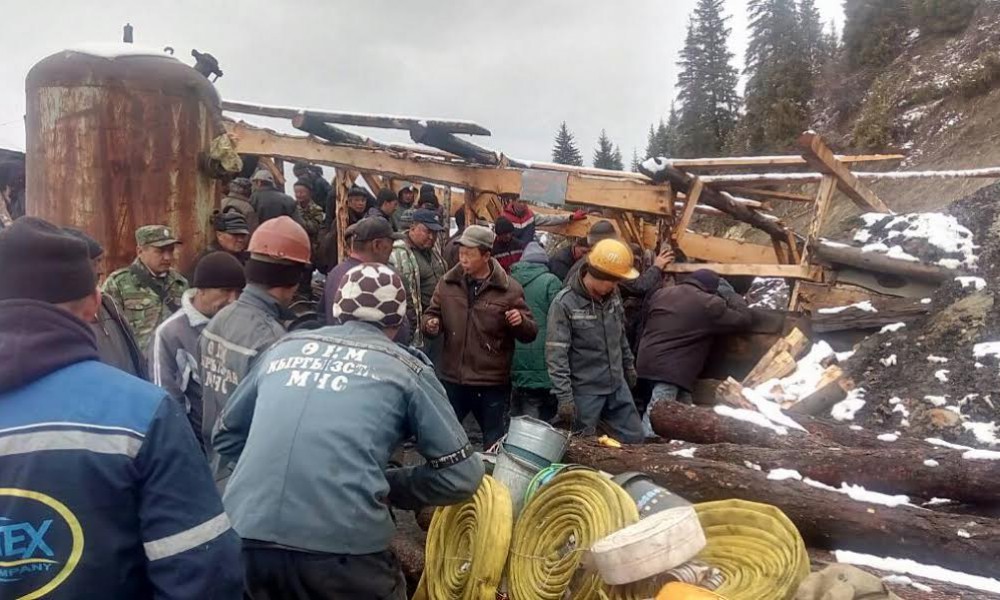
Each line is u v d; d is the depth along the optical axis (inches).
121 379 70.6
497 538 144.2
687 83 1769.2
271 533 104.3
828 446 180.7
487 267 224.5
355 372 111.7
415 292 247.1
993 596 127.1
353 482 106.0
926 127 802.8
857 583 109.4
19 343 67.4
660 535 112.3
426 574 155.0
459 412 230.7
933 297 249.4
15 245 70.1
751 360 262.1
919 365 226.5
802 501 150.9
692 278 244.5
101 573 65.5
